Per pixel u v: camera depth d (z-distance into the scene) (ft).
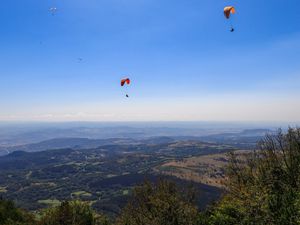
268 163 92.58
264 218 76.95
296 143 92.53
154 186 124.26
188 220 103.50
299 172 86.38
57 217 168.66
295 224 68.69
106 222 170.71
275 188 86.12
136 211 119.44
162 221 104.83
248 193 87.45
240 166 101.55
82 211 174.40
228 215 92.27
